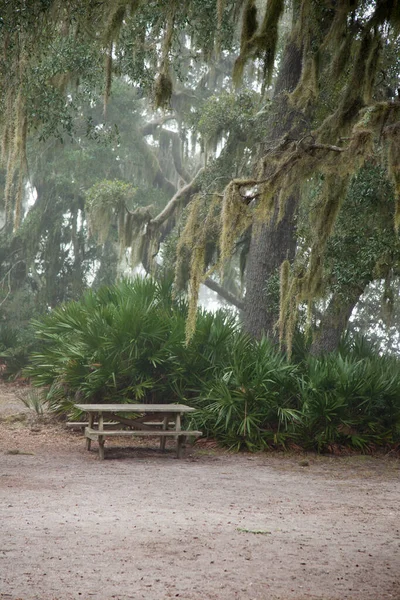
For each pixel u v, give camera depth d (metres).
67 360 12.99
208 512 7.10
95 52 13.07
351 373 12.33
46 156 27.88
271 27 8.98
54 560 5.10
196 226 10.59
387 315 13.14
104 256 29.61
